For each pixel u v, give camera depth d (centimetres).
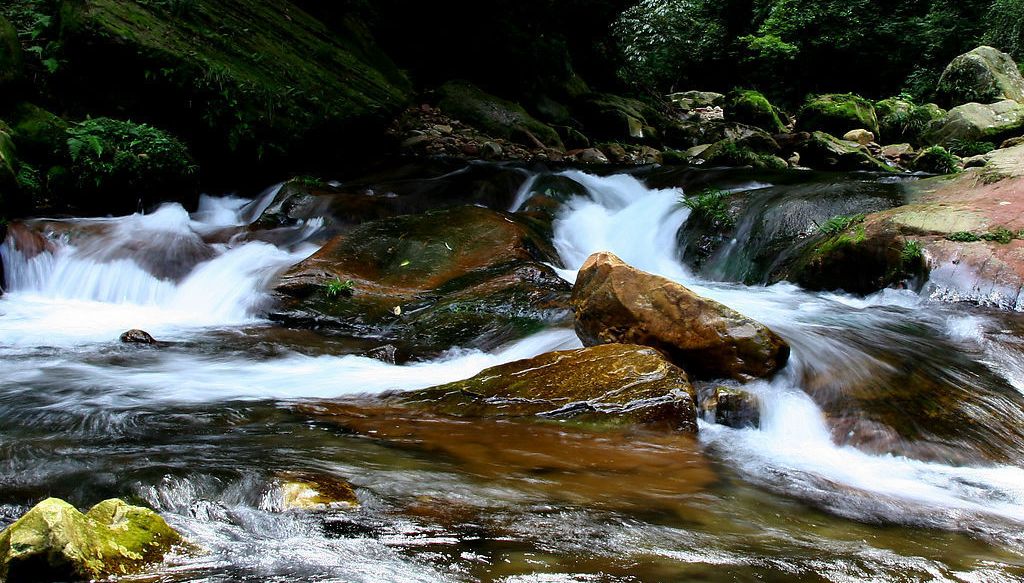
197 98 1140
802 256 902
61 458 380
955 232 803
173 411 486
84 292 842
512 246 880
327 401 529
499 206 1230
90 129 1020
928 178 1026
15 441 411
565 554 287
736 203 1055
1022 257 754
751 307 758
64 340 679
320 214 1029
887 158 1688
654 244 1098
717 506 361
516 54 1966
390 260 868
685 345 564
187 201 1098
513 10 1980
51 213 976
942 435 500
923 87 2392
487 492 355
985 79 1958
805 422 516
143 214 1041
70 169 995
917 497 403
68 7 1073
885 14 2764
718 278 1010
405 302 788
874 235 831
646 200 1207
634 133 2098
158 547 265
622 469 409
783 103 2825
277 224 1021
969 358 617
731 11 3338
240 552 273
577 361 539
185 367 613
